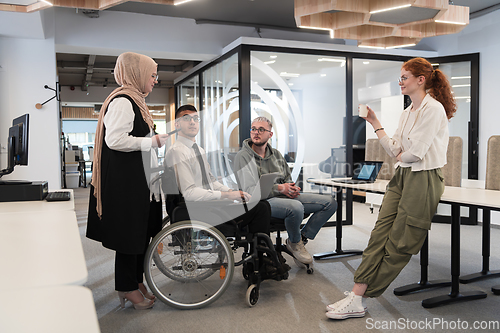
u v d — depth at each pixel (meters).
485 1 4.71
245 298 1.66
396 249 2.07
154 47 5.57
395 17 3.20
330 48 4.91
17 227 1.27
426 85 2.19
